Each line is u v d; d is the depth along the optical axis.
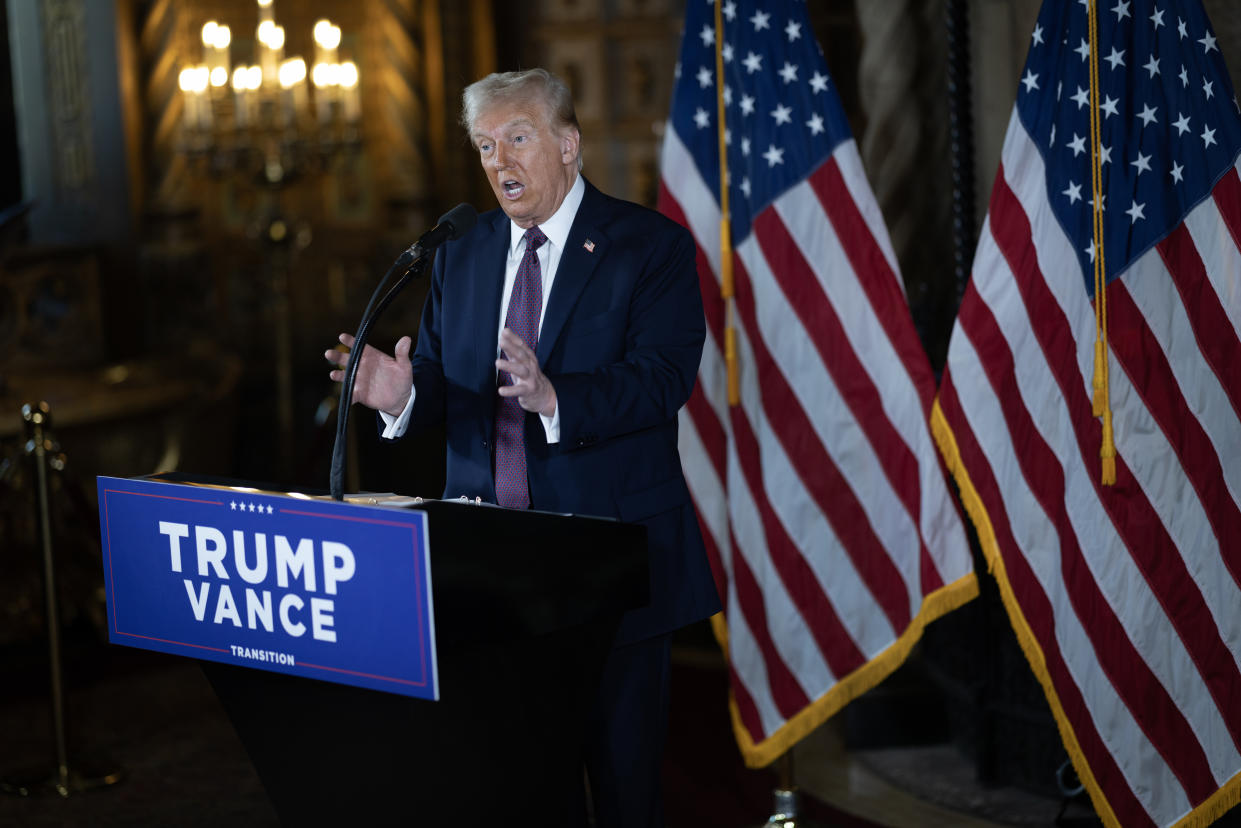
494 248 7.35
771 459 9.37
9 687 13.16
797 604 9.38
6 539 14.46
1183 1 8.13
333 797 6.16
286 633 5.61
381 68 19.70
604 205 7.29
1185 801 8.34
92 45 19.14
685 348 7.11
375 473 18.05
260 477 19.69
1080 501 8.38
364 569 5.35
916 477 9.09
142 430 17.11
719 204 9.45
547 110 6.98
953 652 10.93
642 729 7.13
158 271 19.27
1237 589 8.22
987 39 10.39
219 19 19.22
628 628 7.02
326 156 17.41
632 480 7.09
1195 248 8.12
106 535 6.03
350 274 20.06
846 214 9.15
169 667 13.62
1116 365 8.22
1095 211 8.19
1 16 19.62
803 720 9.41
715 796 10.57
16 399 16.31
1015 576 8.62
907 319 9.09
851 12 16.06
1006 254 8.55
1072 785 9.84
